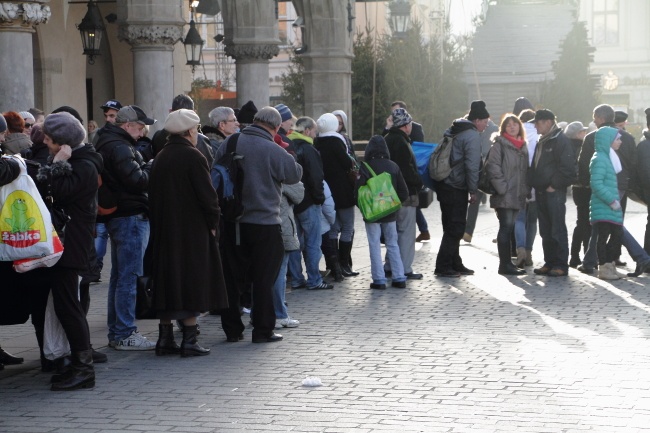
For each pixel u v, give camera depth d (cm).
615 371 1034
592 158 1691
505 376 1017
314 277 1605
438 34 4625
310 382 991
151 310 1120
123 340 1179
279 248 1215
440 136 4406
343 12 3134
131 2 2048
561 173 1719
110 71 3400
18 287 1031
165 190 1113
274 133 1225
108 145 1143
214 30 6406
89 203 986
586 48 5594
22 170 944
